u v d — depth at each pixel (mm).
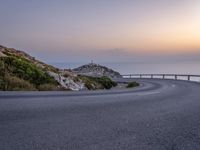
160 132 6176
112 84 40781
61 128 6133
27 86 16969
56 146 4844
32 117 7152
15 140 5102
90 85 29312
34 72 20672
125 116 7965
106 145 5027
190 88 24047
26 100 10250
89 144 5043
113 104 10414
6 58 20625
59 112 8047
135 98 13102
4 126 6109
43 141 5102
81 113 8094
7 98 10578
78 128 6207
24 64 21172
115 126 6578
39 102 9867
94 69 87062
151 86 29062
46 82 20672
